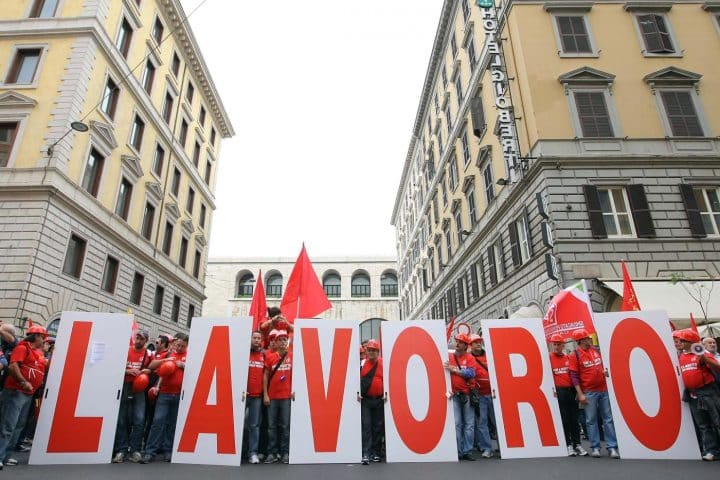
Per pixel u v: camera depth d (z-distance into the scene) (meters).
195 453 6.75
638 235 14.78
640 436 6.89
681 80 16.94
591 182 15.44
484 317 21.42
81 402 6.92
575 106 16.58
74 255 18.08
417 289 39.94
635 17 18.12
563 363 7.57
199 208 32.31
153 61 24.98
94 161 19.69
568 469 6.00
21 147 17.20
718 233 15.36
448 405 7.15
